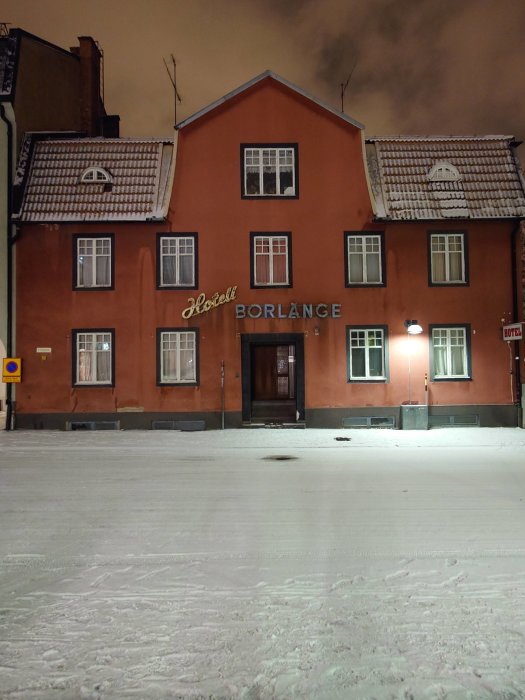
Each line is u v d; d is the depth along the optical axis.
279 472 11.28
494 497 8.98
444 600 4.98
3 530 7.25
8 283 18.62
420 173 19.42
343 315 18.91
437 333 19.09
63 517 7.87
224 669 3.87
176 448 14.59
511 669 3.86
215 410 18.69
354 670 3.85
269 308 18.78
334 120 19.23
